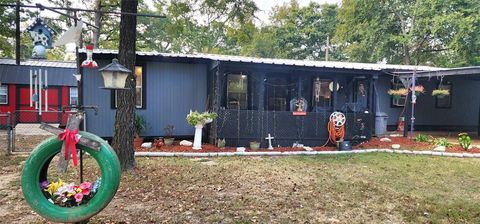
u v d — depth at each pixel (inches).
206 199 175.9
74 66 628.7
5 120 548.1
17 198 173.5
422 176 239.8
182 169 249.1
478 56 746.8
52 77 593.0
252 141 362.3
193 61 398.9
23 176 110.3
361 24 899.4
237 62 349.7
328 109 418.6
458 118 580.1
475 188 208.2
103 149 113.3
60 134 112.7
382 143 396.2
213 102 376.5
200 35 972.6
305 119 378.3
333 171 253.6
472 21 689.6
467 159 315.3
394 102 542.3
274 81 422.6
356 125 390.3
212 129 366.0
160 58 380.5
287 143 373.1
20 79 574.2
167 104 391.9
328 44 1039.0
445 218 155.0
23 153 305.7
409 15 840.9
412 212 161.9
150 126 385.1
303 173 244.7
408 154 341.1
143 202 169.0
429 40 866.1
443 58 901.8
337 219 151.3
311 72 390.6
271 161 293.0
